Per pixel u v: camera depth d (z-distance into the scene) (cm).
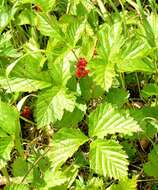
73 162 27
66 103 25
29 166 26
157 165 24
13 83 26
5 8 29
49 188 24
